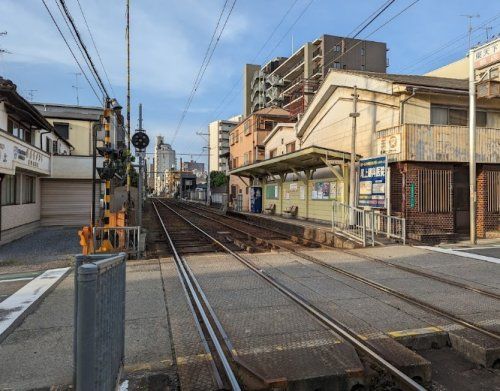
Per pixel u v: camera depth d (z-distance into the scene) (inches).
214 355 179.9
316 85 1884.8
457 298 272.7
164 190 6053.2
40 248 546.9
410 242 554.9
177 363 169.0
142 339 197.9
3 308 253.4
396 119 642.8
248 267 385.7
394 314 236.5
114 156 501.0
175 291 292.7
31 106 626.8
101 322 105.6
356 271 366.3
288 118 1560.0
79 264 112.9
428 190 622.2
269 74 3444.9
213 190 2571.4
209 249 551.5
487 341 192.1
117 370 138.9
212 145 3607.3
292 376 156.6
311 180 911.7
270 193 1214.9
